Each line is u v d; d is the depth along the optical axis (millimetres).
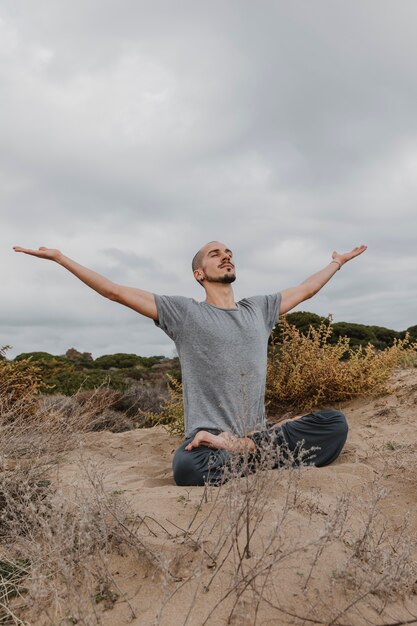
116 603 1746
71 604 1637
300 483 2910
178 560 1932
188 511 2465
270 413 5812
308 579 1754
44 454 3148
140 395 10695
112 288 3482
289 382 5578
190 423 3383
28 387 5945
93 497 2162
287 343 6062
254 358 3518
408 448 3832
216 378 3385
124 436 6062
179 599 1728
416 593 1845
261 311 3859
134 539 2020
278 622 1598
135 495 2850
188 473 3135
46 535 1833
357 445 4066
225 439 3109
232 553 1960
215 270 3805
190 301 3619
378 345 15898
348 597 1727
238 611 1634
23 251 3383
